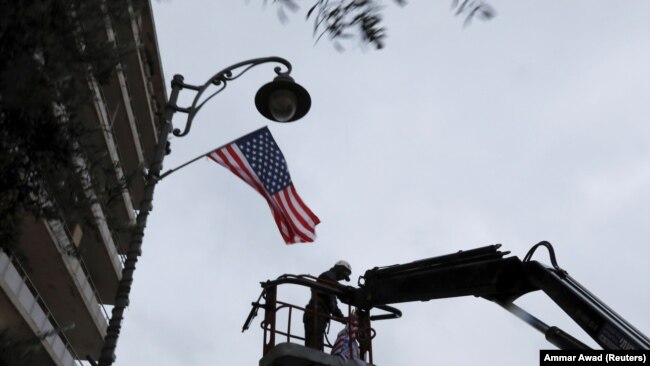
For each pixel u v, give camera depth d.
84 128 5.76
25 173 5.51
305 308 8.63
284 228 11.69
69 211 5.80
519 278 7.45
